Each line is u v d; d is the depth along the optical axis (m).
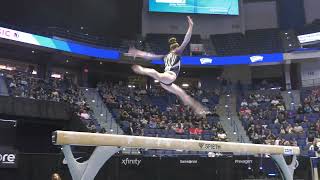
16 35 20.89
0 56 23.42
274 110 24.89
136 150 17.64
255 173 13.90
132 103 24.94
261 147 7.27
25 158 10.44
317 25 29.27
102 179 11.55
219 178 13.36
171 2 29.92
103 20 28.11
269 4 31.25
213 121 24.33
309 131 21.58
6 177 10.14
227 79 29.28
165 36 30.08
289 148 7.88
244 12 31.39
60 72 26.56
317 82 28.02
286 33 29.83
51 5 25.86
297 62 28.20
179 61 5.74
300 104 25.45
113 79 28.53
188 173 13.05
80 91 24.03
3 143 11.62
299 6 31.27
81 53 23.97
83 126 18.86
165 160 12.82
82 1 27.20
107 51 25.09
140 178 12.30
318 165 14.36
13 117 17.36
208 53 28.72
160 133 21.38
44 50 23.02
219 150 6.57
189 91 27.88
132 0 29.48
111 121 22.14
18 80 20.75
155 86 28.31
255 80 30.20
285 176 7.92
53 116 18.41
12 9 24.34
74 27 26.77
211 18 30.88
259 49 28.61
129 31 29.25
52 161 10.44
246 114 25.05
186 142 6.16
